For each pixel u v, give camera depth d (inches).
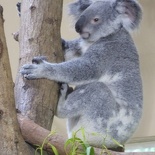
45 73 268.7
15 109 229.0
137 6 332.5
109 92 298.4
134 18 331.9
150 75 556.1
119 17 327.9
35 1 283.0
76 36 499.5
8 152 218.8
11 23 512.4
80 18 326.6
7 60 229.5
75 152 223.0
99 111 292.7
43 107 256.8
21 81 263.9
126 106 304.2
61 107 287.0
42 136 230.2
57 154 220.5
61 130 585.6
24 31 278.1
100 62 305.4
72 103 289.1
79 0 351.9
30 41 273.9
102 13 325.4
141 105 315.6
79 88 296.8
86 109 291.6
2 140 219.6
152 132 562.9
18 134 225.3
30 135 230.8
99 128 291.6
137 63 322.7
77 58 307.0
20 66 270.4
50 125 259.4
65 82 285.9
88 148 219.0
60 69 279.6
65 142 227.1
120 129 298.5
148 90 559.2
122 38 323.0
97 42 323.6
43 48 274.2
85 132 286.2
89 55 308.2
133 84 311.1
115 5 329.4
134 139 571.5
